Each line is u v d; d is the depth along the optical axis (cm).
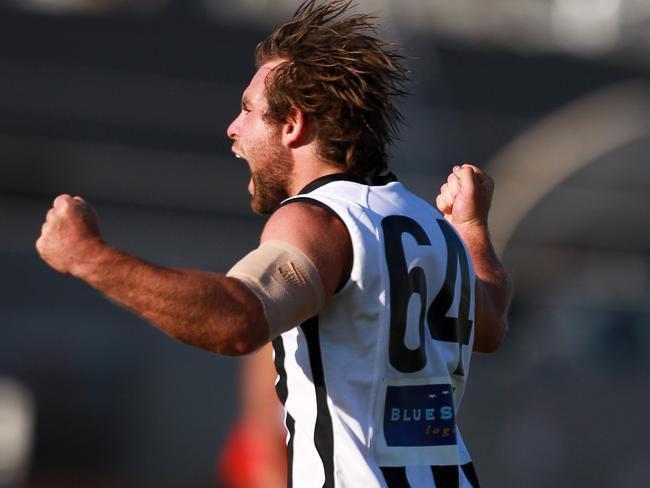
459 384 1073
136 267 898
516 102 5616
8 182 4928
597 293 4541
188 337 898
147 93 5262
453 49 5638
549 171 4709
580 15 5934
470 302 1080
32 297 4581
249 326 905
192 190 4997
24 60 5256
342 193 1003
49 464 4231
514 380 4022
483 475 3809
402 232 1005
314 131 1035
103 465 4284
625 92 4919
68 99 5181
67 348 4472
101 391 4406
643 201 4684
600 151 4731
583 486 3834
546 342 4288
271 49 1062
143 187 4988
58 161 4991
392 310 980
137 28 5562
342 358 974
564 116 4825
